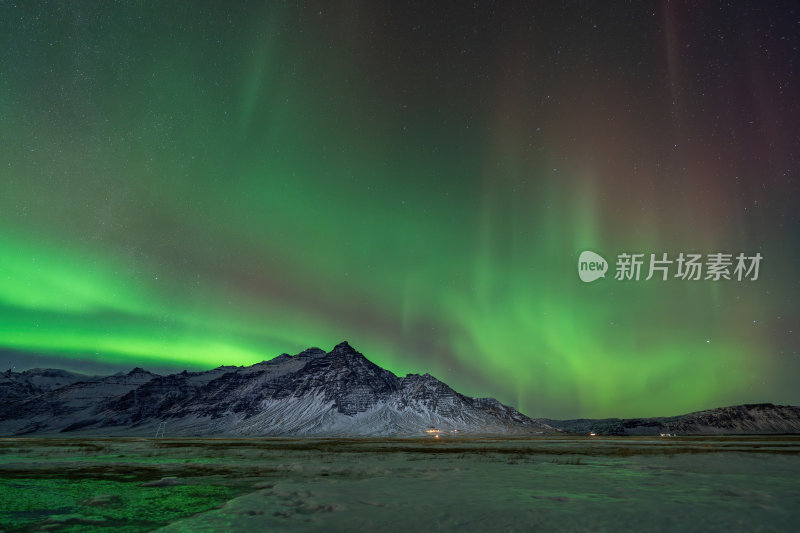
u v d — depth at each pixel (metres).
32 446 93.94
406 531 14.56
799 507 18.41
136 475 34.59
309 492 22.89
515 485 26.11
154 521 16.94
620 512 17.42
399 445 103.25
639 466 39.75
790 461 45.16
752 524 15.41
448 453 64.12
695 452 62.47
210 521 16.14
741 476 30.97
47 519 17.48
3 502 21.66
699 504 19.14
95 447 86.88
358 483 27.41
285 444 114.56
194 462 47.44
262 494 22.44
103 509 19.50
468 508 18.36
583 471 35.03
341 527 15.12
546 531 14.57
